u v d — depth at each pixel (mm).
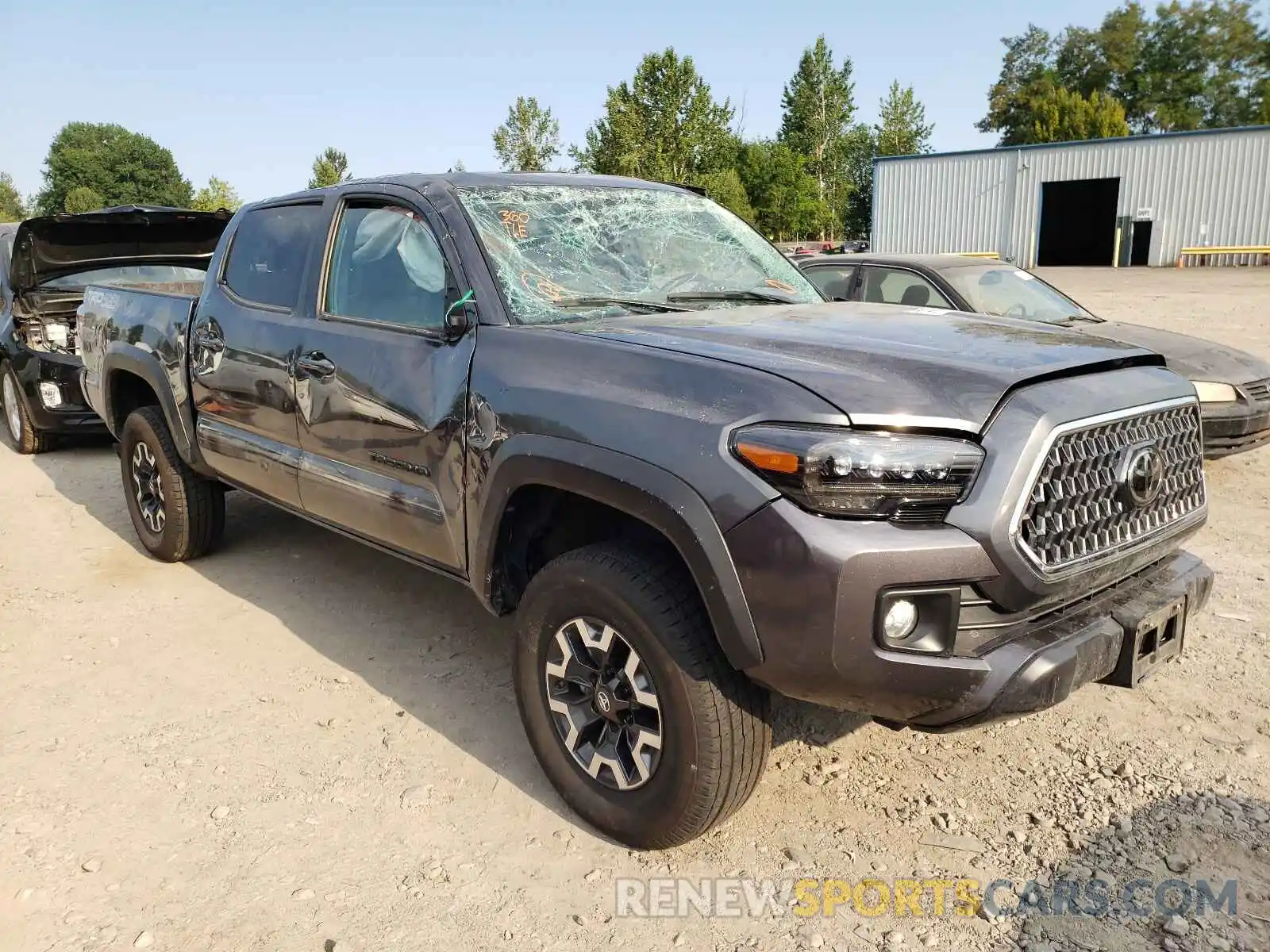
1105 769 3254
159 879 2773
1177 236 34000
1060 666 2395
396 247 3668
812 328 3043
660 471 2523
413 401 3348
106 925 2586
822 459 2301
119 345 5281
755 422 2428
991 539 2328
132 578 5227
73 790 3217
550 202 3779
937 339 2898
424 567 3590
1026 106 76812
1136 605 2686
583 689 2947
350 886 2738
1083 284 25953
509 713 3721
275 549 5656
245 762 3387
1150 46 75000
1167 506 2893
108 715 3732
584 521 3125
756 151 67938
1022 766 3295
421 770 3332
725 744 2590
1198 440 3025
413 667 4113
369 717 3695
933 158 38031
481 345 3158
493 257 3354
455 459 3182
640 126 57938
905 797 3131
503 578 3201
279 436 4137
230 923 2594
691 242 4043
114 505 6719
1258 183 32125
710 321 3189
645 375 2705
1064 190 39812
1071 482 2494
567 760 2980
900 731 3529
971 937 2512
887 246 39938
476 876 2777
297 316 4039
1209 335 13523
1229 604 4559
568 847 2900
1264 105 68688
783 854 2859
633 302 3455
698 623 2584
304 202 4254
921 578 2293
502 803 3131
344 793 3197
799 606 2318
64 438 8891
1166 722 3543
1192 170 33281
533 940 2527
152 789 3223
